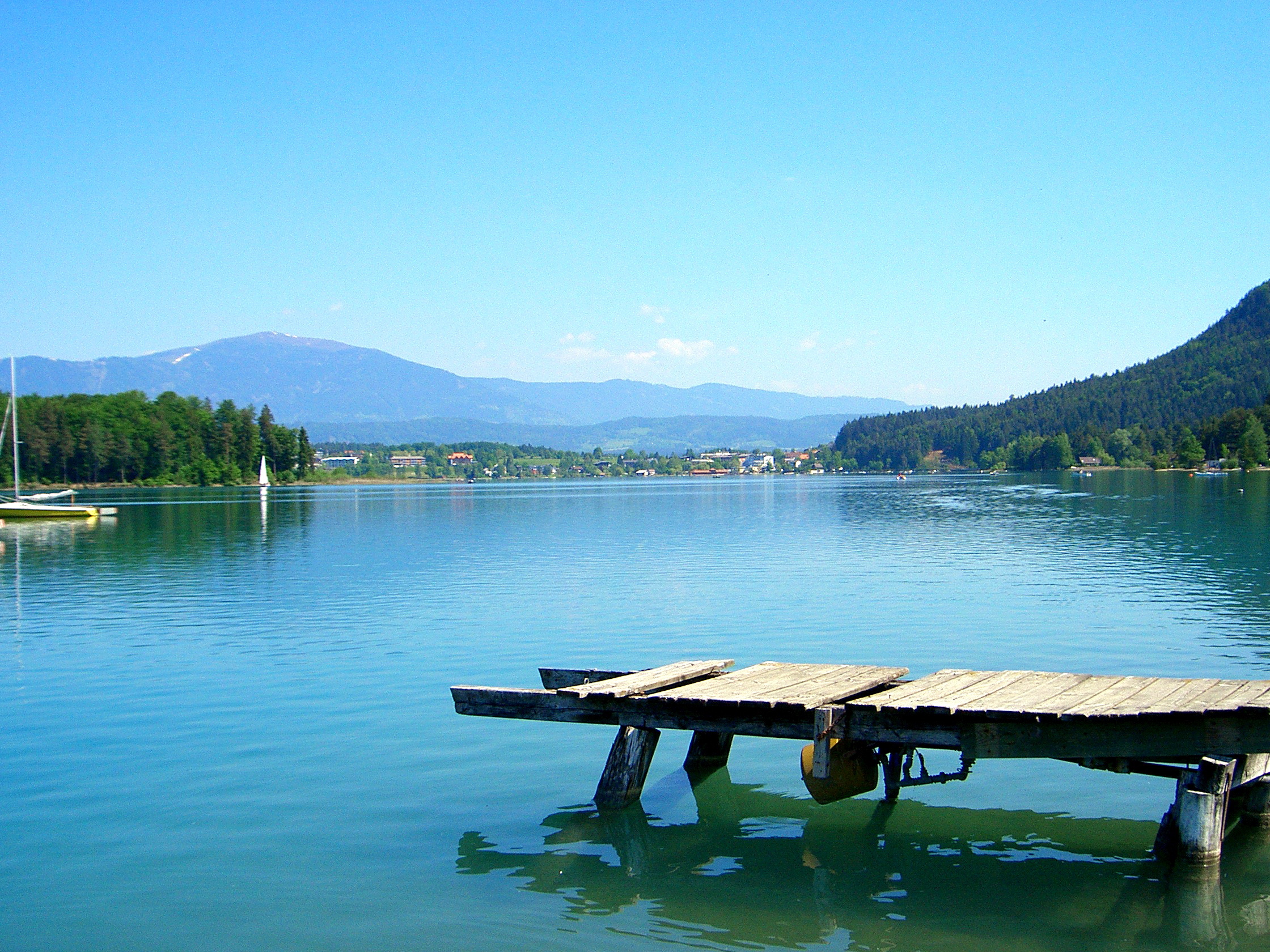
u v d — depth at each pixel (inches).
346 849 493.7
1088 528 2519.7
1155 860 481.4
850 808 556.7
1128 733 468.4
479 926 416.5
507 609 1255.5
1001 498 4662.9
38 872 466.0
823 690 555.2
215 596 1411.2
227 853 488.1
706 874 469.4
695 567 1736.0
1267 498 3937.0
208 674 877.2
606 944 401.4
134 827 520.1
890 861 482.6
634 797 557.6
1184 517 2849.4
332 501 5757.9
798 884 458.0
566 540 2461.9
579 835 515.2
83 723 717.3
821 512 3786.9
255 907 432.8
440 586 1503.4
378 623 1150.3
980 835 514.9
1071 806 554.6
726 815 546.3
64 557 2059.5
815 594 1355.8
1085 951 393.7
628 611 1219.2
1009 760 640.4
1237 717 454.9
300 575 1683.1
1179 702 498.3
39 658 960.3
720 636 1044.5
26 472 7170.3
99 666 918.4
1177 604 1206.9
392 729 697.6
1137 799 563.8
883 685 598.5
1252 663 867.4
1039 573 1550.2
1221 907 431.2
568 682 698.2
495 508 4675.2
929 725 496.4
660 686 588.1
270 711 749.9
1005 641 987.9
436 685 830.5
